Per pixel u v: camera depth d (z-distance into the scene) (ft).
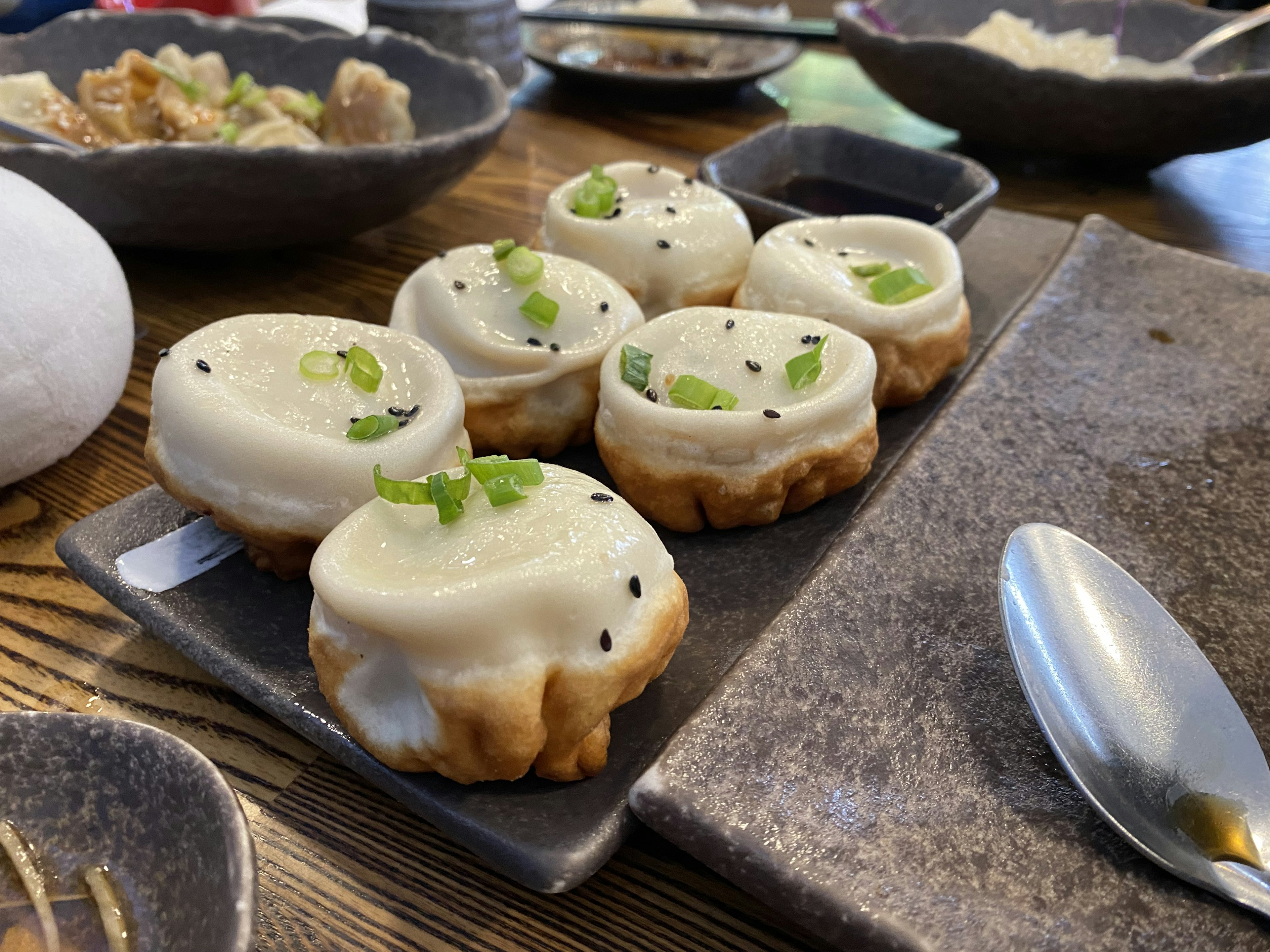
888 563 0.62
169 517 0.65
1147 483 0.71
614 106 1.43
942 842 0.47
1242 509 0.69
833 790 0.48
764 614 0.62
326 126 1.12
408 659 0.48
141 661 0.59
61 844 0.45
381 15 1.36
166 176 0.80
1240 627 0.60
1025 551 0.59
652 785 0.47
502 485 0.51
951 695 0.54
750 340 0.70
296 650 0.57
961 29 1.48
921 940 0.42
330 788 0.53
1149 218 1.15
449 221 1.08
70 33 1.12
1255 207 1.19
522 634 0.47
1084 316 0.87
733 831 0.45
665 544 0.68
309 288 0.94
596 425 0.70
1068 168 1.28
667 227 0.80
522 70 1.46
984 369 0.80
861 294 0.78
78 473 0.72
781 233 0.83
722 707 0.51
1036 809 0.49
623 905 0.48
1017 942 0.42
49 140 0.93
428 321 0.72
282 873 0.49
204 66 1.11
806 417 0.64
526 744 0.47
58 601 0.63
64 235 0.66
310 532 0.57
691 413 0.64
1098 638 0.56
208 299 0.92
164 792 0.44
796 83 1.55
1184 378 0.80
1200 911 0.44
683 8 1.57
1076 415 0.76
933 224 1.02
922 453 0.70
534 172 1.20
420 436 0.58
